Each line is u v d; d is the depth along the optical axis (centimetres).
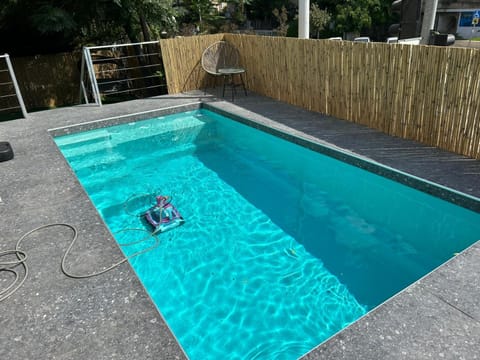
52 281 250
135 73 1071
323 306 280
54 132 607
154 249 359
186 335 263
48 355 198
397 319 205
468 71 381
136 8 898
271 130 552
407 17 626
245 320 272
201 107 724
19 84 1008
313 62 588
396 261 320
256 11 2716
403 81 453
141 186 484
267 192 454
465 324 200
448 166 390
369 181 421
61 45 1082
